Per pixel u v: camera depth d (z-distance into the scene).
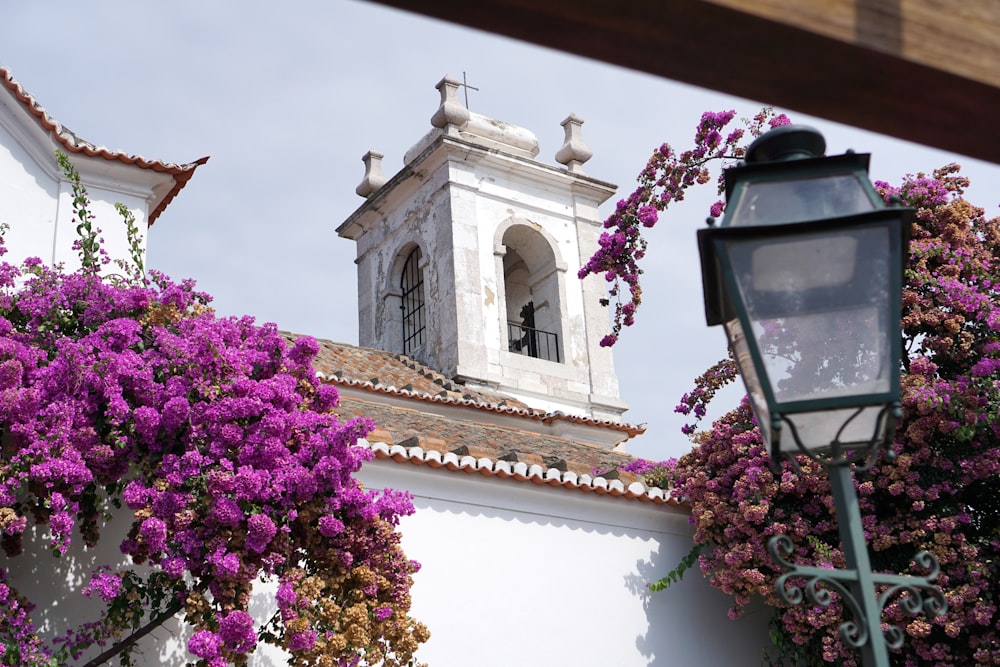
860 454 3.62
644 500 11.14
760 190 3.38
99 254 11.20
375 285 25.31
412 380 18.09
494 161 24.02
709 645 11.17
